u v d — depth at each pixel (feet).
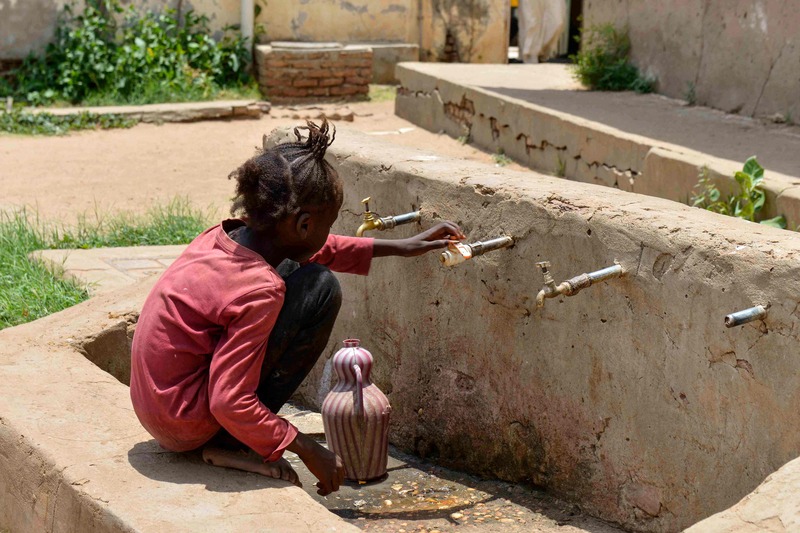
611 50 39.96
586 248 10.75
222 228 9.23
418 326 13.46
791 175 21.88
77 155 36.63
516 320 11.89
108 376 11.75
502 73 42.91
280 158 8.98
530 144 33.24
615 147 27.68
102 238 24.34
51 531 9.29
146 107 42.86
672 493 10.07
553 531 10.77
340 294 9.53
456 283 12.70
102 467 9.15
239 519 8.10
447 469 13.25
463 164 13.29
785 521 7.09
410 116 43.11
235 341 8.57
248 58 48.47
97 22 45.29
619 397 10.62
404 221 12.39
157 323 8.95
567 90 38.50
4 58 44.88
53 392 11.10
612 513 10.93
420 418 13.70
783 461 8.71
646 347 10.18
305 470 13.03
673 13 36.24
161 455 9.45
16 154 36.40
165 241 24.21
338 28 51.08
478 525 11.03
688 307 9.59
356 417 12.17
